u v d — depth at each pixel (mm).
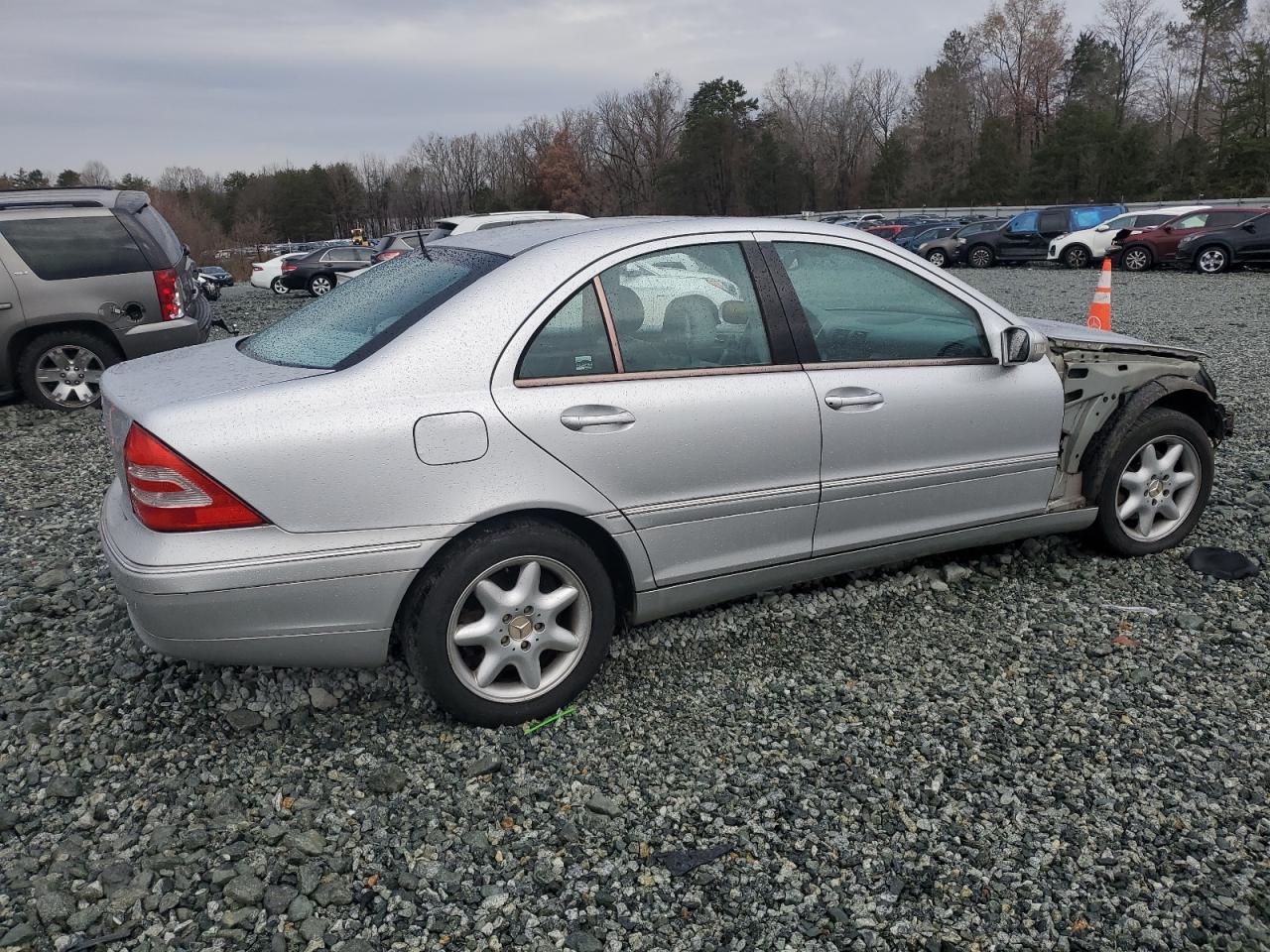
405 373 2807
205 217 71250
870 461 3525
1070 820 2639
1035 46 77438
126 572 2676
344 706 3193
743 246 3371
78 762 2908
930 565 4281
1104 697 3242
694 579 3318
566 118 88062
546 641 3064
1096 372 4062
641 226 3287
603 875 2455
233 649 2760
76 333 8164
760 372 3307
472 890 2408
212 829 2609
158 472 2621
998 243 26953
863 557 3684
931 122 74500
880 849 2545
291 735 3043
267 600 2711
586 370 3031
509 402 2881
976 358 3754
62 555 4645
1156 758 2904
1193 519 4422
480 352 2879
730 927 2287
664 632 3703
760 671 3439
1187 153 56156
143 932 2260
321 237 102938
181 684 3297
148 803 2717
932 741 3012
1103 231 24625
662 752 2973
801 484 3395
